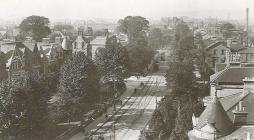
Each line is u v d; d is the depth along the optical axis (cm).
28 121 7181
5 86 7194
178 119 7056
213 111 5422
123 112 10750
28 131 7244
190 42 15125
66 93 9294
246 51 14800
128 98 12488
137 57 16312
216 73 9000
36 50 12612
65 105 9219
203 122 5381
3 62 10650
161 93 13212
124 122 9738
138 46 16838
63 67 10300
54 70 13925
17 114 7088
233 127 5475
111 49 12700
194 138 5444
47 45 14450
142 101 12062
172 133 6988
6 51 11319
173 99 8412
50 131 8500
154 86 14538
